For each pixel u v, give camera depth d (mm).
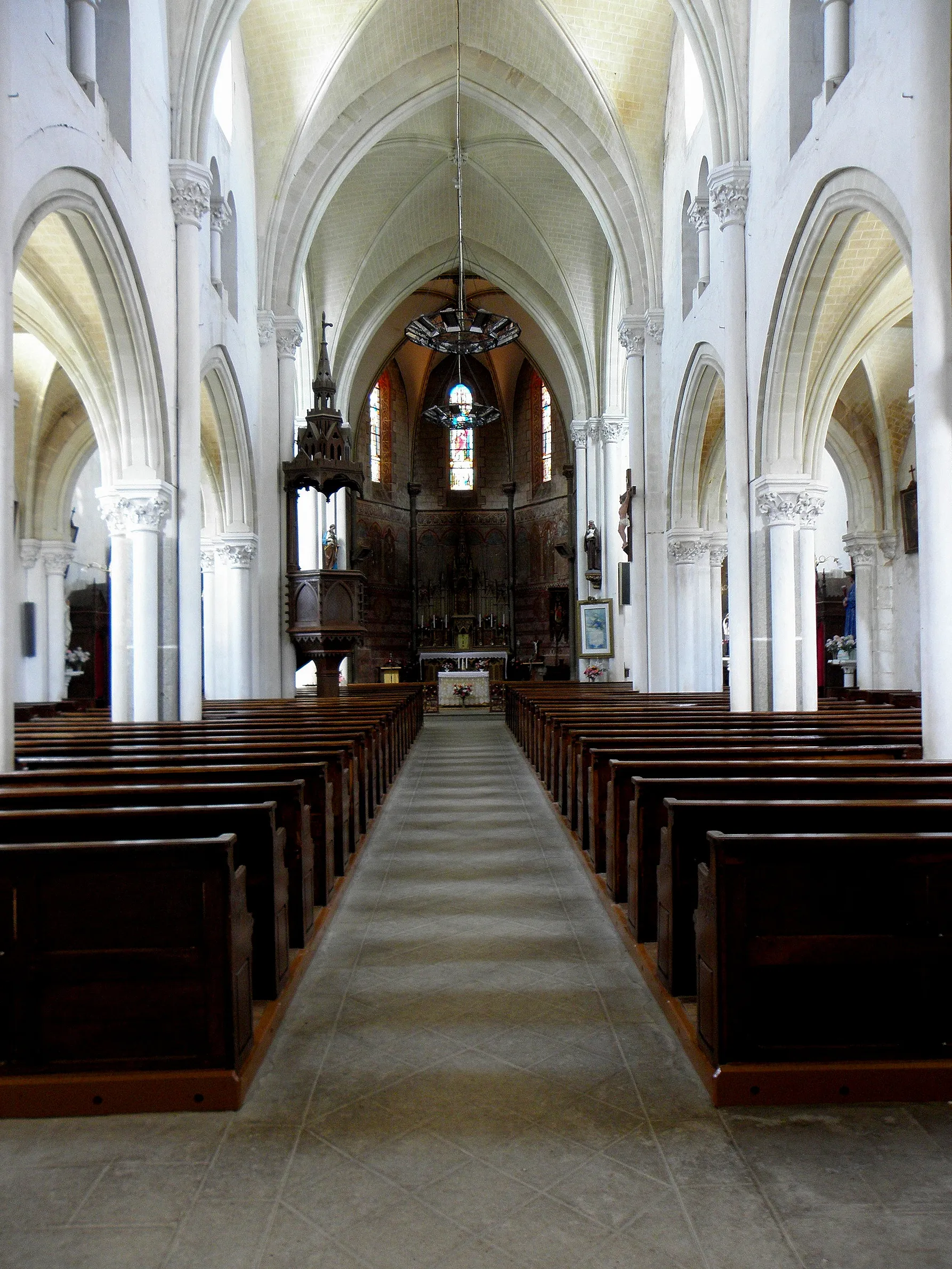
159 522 12539
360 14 17531
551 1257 2795
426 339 21422
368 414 35250
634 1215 2990
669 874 4520
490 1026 4477
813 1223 2938
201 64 13180
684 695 16422
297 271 19344
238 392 17125
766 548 12883
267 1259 2799
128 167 11109
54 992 3662
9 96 7332
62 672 21094
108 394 12508
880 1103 3643
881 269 11625
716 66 13336
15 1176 3229
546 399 37156
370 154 23484
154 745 7707
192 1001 3670
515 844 8625
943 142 7266
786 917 3668
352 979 5141
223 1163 3301
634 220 19312
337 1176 3221
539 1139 3443
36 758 6641
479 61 19188
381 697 19375
